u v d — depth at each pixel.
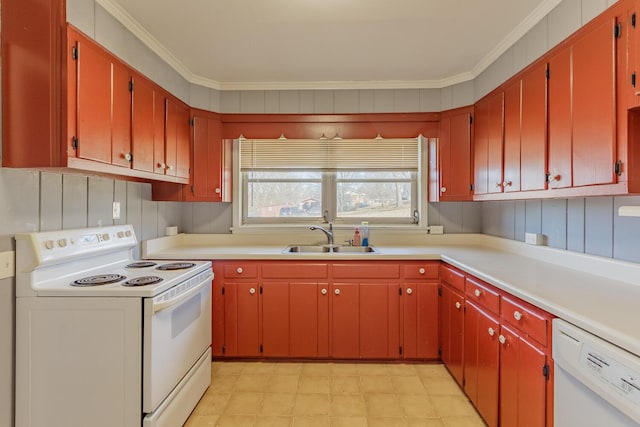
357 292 2.47
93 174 1.81
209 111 2.77
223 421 1.84
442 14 1.88
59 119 1.39
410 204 3.16
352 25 2.00
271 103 2.89
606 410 0.96
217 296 2.48
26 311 1.45
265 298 2.48
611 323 1.02
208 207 3.04
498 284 1.56
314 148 3.13
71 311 1.45
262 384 2.21
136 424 1.45
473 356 1.88
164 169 2.23
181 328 1.74
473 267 1.90
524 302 1.39
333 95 2.89
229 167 2.99
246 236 3.01
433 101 2.84
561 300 1.25
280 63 2.50
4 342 1.41
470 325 1.92
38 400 1.46
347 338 2.48
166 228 2.77
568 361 1.10
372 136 2.88
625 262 1.53
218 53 2.35
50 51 1.39
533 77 1.79
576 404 1.09
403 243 3.00
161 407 1.54
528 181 1.84
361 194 3.19
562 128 1.55
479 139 2.47
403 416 1.88
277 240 3.02
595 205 1.71
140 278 1.67
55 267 1.59
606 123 1.30
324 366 2.45
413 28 2.03
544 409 1.25
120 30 1.89
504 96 2.11
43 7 1.39
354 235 2.96
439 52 2.33
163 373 1.55
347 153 3.13
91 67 1.53
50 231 1.59
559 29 1.70
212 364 2.48
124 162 1.79
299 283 2.47
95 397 1.46
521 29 2.00
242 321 2.49
